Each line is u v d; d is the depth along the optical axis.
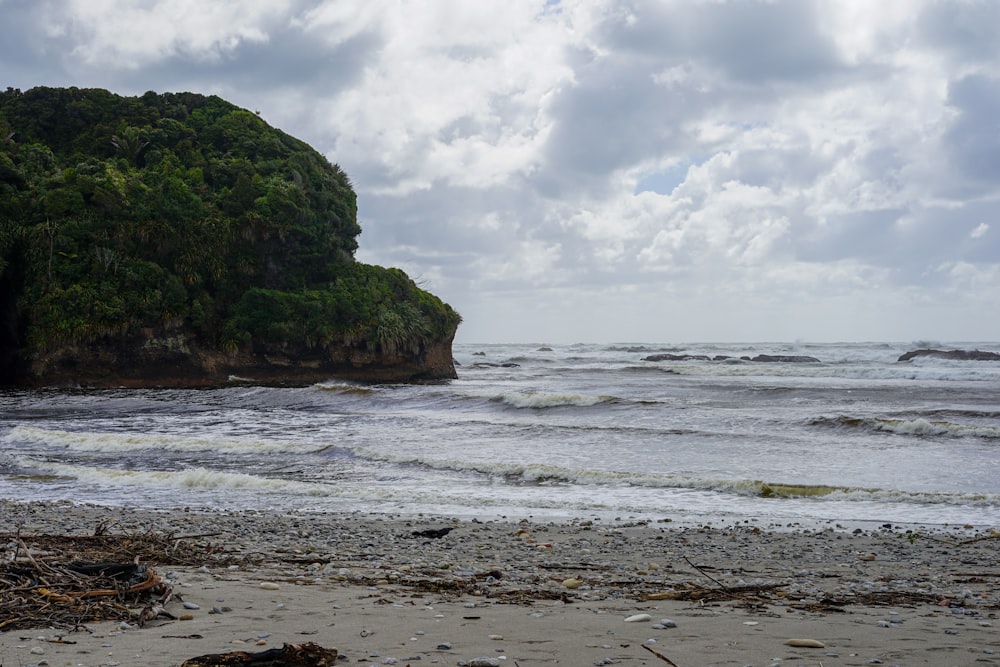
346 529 13.78
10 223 58.00
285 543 12.21
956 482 19.48
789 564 11.19
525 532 13.66
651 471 21.30
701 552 12.14
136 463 23.44
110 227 60.25
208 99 83.06
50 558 8.95
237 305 63.12
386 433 29.80
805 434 27.81
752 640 6.38
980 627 7.01
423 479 20.55
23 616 6.57
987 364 68.44
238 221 64.25
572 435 27.62
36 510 15.79
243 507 16.75
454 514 15.96
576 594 8.45
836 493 18.02
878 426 28.17
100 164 68.81
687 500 17.62
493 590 8.56
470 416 36.25
